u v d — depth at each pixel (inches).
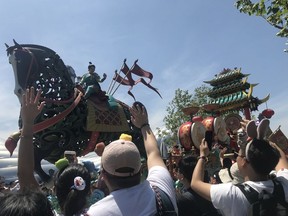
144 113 120.6
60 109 321.1
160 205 95.5
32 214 67.2
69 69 355.9
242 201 110.7
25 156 106.3
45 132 320.5
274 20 336.8
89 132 346.0
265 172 115.0
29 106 110.5
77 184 107.1
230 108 540.4
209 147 131.3
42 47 328.5
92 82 355.6
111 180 97.0
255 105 521.7
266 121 119.9
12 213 66.7
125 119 366.0
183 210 137.0
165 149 343.3
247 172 119.3
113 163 95.2
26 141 107.4
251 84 522.9
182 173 145.6
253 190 112.0
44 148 326.0
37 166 319.6
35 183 105.7
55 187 113.8
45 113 317.1
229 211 111.4
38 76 318.3
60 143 332.5
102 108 351.9
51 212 71.1
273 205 106.3
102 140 355.6
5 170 645.9
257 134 121.9
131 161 95.4
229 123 474.9
